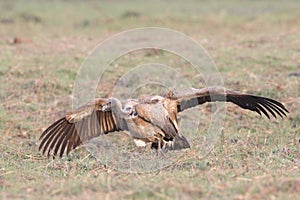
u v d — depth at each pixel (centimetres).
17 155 3328
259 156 3097
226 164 2914
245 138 3550
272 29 6594
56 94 4409
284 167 2823
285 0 9262
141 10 8256
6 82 4569
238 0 9406
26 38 5988
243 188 2362
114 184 2480
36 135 3731
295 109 4044
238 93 2898
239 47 5550
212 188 2386
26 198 2377
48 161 3134
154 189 2383
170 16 7412
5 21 7350
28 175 2820
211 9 8506
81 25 7206
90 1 9419
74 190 2428
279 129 3750
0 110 4116
